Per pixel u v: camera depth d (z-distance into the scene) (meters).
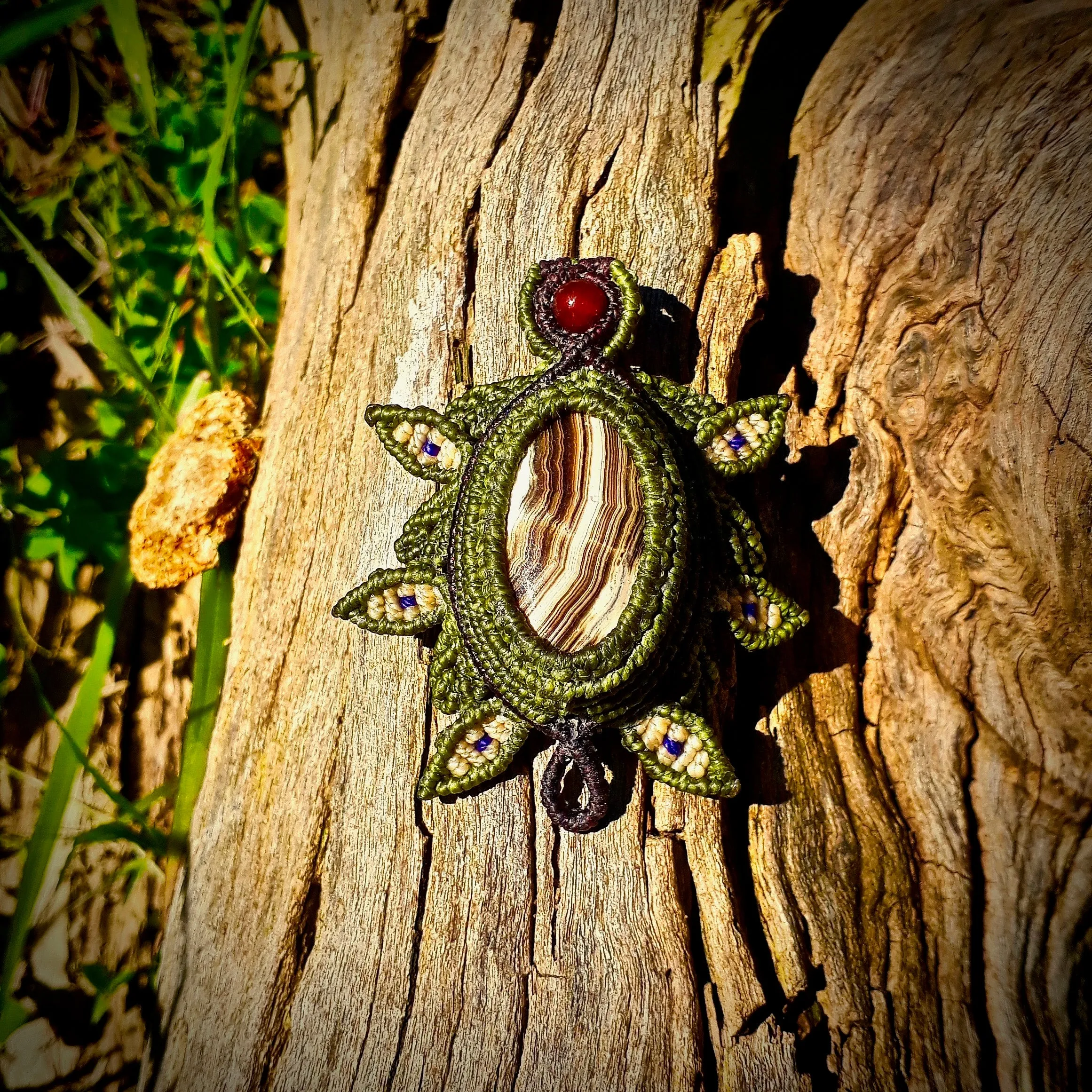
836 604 0.23
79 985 0.25
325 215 0.25
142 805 0.25
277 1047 0.20
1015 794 0.21
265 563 0.23
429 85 0.25
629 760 0.20
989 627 0.22
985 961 0.21
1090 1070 0.20
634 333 0.20
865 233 0.24
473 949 0.20
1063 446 0.21
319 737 0.21
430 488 0.22
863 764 0.22
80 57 0.29
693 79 0.23
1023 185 0.22
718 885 0.20
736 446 0.20
